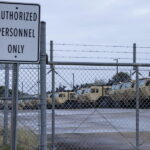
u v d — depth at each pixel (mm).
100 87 9727
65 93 9773
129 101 12031
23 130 10586
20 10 5500
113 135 13094
